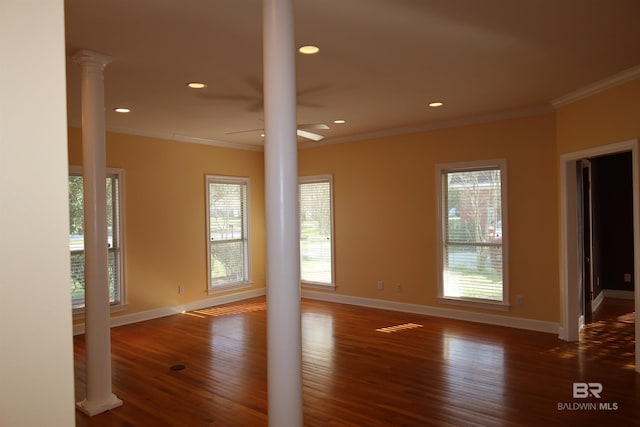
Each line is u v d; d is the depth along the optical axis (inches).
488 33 122.6
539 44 130.7
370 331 217.5
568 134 192.5
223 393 145.9
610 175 291.3
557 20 114.6
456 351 184.5
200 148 279.7
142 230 248.8
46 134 36.0
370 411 129.9
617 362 168.2
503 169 221.6
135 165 246.7
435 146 244.5
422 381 152.3
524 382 149.8
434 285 247.1
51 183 36.1
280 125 83.7
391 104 200.2
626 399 135.3
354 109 209.3
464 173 236.8
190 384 153.8
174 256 264.1
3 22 34.2
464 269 237.8
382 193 266.5
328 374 159.8
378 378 155.6
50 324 35.8
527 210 215.5
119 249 239.5
